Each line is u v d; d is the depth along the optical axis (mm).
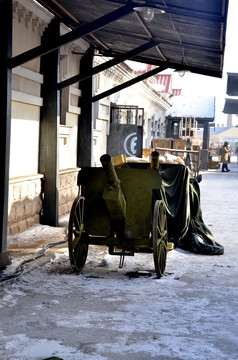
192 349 4145
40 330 4508
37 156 10141
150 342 4273
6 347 4082
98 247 8523
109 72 17000
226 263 7617
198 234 8625
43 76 10078
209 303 5488
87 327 4613
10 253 7547
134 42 11156
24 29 9102
